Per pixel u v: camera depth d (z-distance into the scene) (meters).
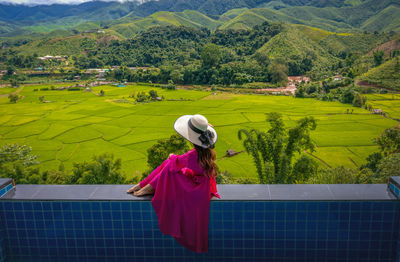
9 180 2.84
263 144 19.03
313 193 2.66
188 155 2.50
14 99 107.88
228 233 2.68
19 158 40.00
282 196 2.61
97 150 55.69
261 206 2.60
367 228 2.60
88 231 2.74
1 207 2.73
